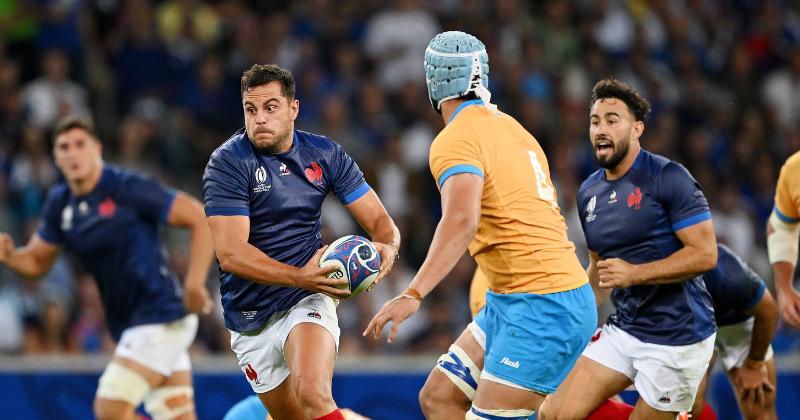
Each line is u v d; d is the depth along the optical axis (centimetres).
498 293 1866
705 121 5022
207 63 4466
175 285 2544
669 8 5462
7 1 4381
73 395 2853
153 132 4169
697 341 2080
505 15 5003
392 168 4284
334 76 4638
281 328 1894
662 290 2080
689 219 2022
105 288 2530
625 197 2081
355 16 4900
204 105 4400
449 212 1744
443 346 3709
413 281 1697
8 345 3503
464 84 1880
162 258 2539
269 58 4559
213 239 1833
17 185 3969
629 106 2069
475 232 1744
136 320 2498
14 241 3847
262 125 1819
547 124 4597
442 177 1788
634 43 5175
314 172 1903
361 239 1841
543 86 4803
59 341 3494
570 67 5031
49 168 4016
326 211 4072
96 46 4541
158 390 2538
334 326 1894
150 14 4594
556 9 5141
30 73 4322
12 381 2838
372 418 2891
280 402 1958
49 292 3619
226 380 2867
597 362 2131
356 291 1812
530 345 1817
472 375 1942
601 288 2106
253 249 1805
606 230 2103
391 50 4769
